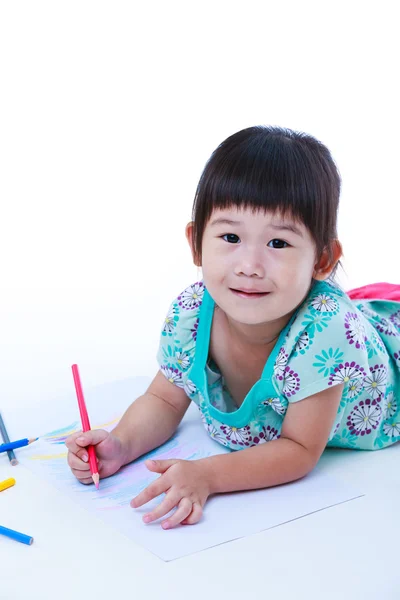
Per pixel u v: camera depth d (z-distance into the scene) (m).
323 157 1.19
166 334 1.31
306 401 1.21
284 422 1.24
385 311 1.42
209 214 1.17
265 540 1.07
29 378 1.68
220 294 1.18
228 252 1.15
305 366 1.20
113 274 2.22
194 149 2.77
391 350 1.35
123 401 1.50
